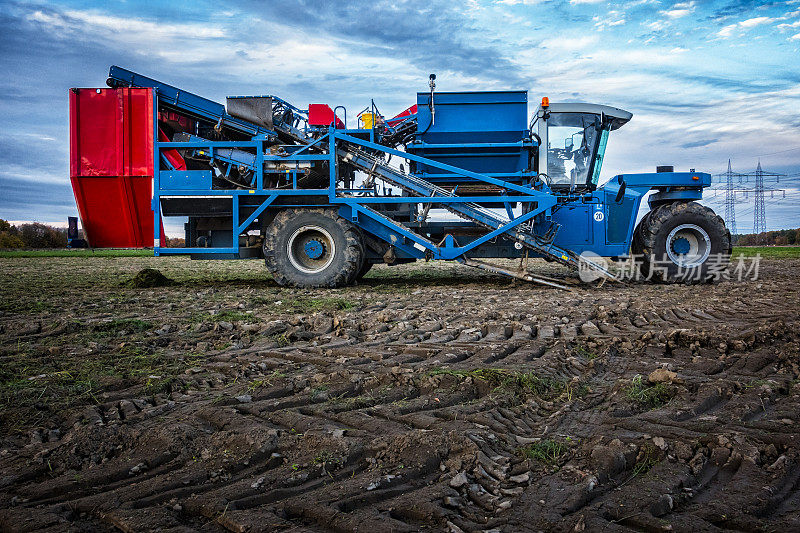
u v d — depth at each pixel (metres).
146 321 5.55
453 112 9.43
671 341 4.45
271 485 2.12
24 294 8.28
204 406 3.00
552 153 9.52
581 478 2.11
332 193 9.28
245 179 9.55
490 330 5.03
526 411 2.89
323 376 3.47
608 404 3.00
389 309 6.40
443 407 2.96
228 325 5.33
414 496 2.00
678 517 1.84
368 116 9.48
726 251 9.84
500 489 2.06
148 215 9.68
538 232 9.78
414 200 9.22
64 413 2.95
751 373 3.59
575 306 6.58
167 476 2.21
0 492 2.13
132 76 9.47
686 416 2.78
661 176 10.02
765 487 2.02
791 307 6.32
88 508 1.99
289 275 9.29
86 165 9.37
